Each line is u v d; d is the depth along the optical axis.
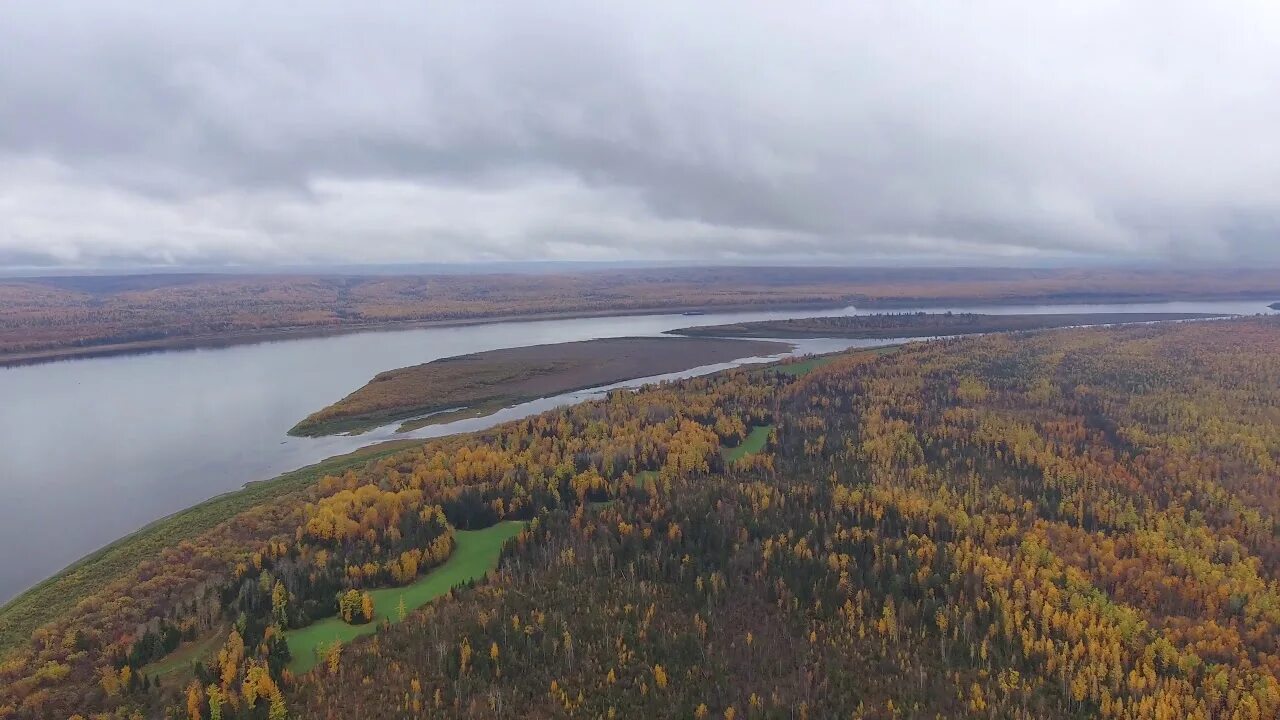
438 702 81.12
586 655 89.50
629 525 119.44
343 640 92.88
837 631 96.75
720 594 102.81
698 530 119.12
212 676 85.25
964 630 96.44
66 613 104.25
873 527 123.62
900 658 92.06
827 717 82.19
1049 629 98.00
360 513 127.62
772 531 119.62
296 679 84.88
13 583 120.56
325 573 105.31
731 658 90.81
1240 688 87.88
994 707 84.06
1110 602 102.69
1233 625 99.38
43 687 86.06
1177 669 91.50
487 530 126.19
